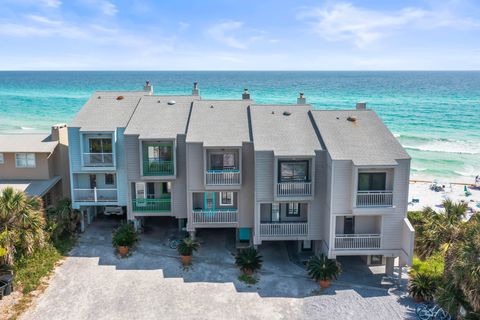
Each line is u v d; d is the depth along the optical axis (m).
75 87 189.25
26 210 24.95
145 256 28.81
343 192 25.94
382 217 26.25
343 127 28.95
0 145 33.41
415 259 29.09
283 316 22.59
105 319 21.86
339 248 26.58
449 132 84.06
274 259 29.16
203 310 22.94
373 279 26.72
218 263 28.25
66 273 26.19
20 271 25.27
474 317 19.09
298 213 29.20
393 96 146.00
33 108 113.75
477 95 147.62
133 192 31.02
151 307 23.05
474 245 19.59
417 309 23.16
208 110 32.06
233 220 29.39
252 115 30.77
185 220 32.47
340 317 22.59
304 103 34.91
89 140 30.61
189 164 28.47
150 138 28.55
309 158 26.77
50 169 33.69
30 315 21.88
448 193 46.72
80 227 32.09
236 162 29.05
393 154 26.12
